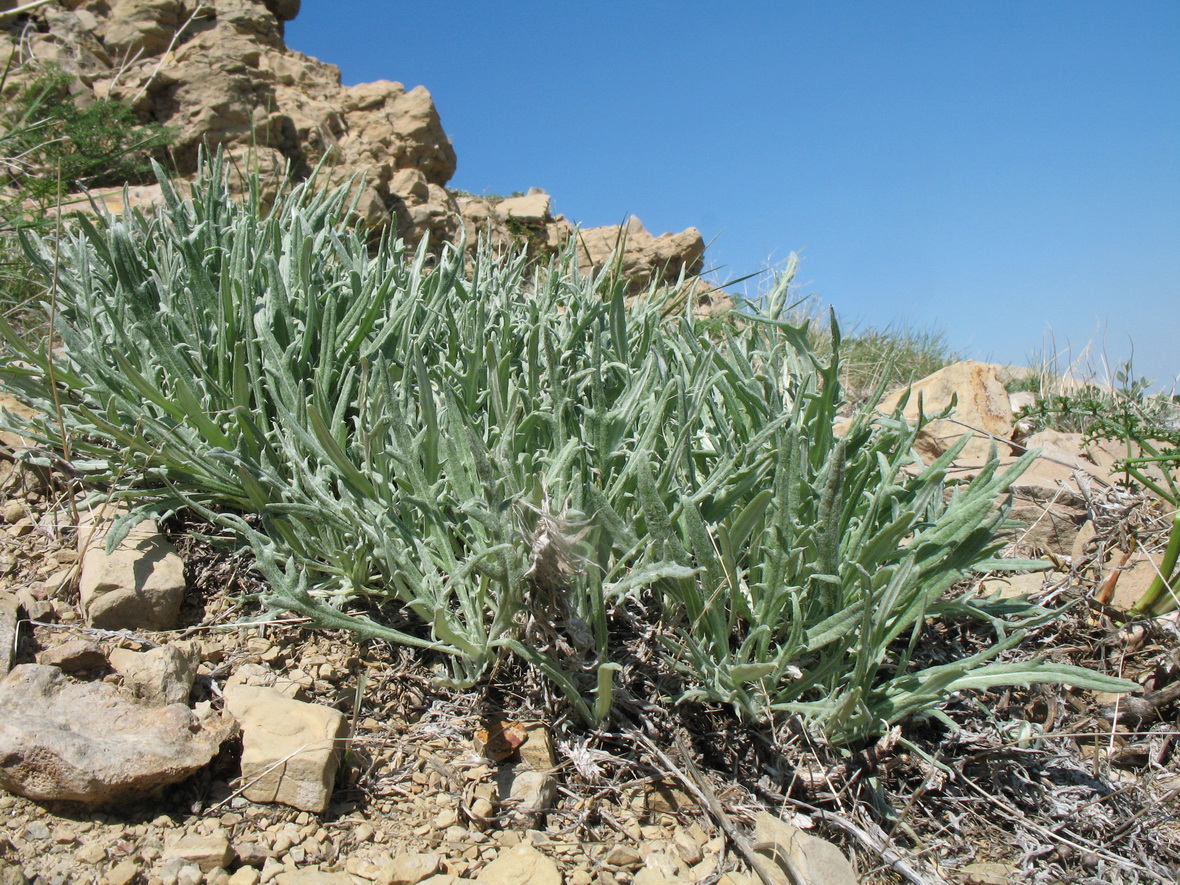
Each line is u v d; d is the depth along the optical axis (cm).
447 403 223
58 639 212
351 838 176
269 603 192
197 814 174
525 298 334
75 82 761
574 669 212
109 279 296
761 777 207
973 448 388
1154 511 325
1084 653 268
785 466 205
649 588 238
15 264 367
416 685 217
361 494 228
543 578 200
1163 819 212
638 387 242
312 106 902
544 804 189
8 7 818
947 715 225
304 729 186
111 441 266
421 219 881
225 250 278
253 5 929
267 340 251
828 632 204
